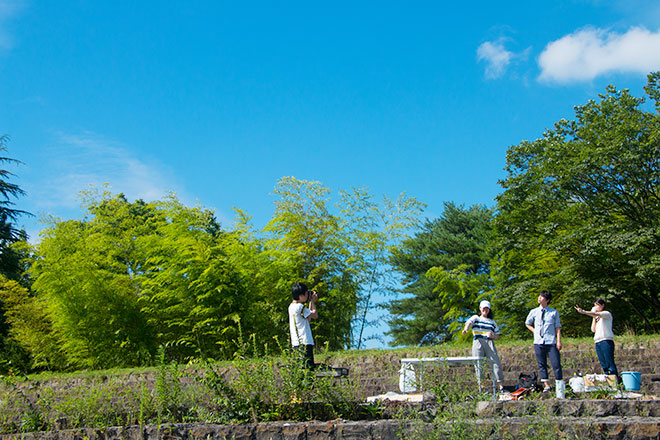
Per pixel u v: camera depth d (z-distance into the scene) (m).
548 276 22.75
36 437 5.83
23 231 27.09
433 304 36.22
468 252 36.94
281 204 21.05
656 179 20.11
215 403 5.88
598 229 20.44
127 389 6.54
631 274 20.91
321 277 20.31
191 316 18.88
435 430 4.85
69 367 20.53
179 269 19.36
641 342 12.23
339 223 21.30
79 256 19.41
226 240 20.28
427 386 6.52
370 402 6.00
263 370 6.04
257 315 18.64
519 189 23.45
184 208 20.83
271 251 19.88
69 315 18.78
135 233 21.80
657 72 22.12
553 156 22.61
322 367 6.70
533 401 5.54
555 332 8.81
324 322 19.84
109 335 18.92
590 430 4.67
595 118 22.55
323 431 5.13
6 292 21.38
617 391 7.00
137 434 5.50
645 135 20.84
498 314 26.16
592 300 20.66
